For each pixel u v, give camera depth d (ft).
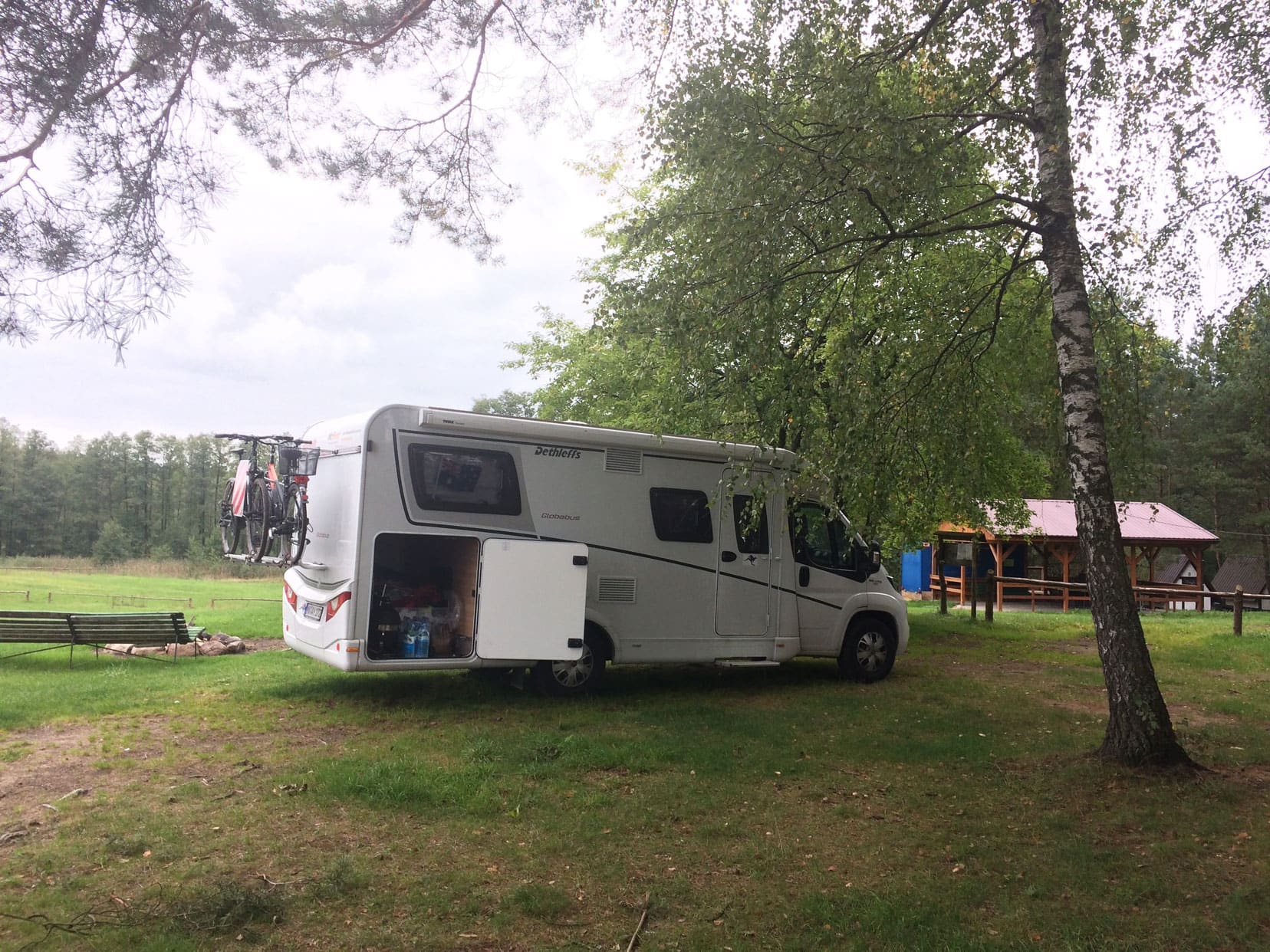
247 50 17.40
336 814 15.96
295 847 14.29
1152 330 26.11
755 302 21.26
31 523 203.41
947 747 21.62
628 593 28.04
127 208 15.26
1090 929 11.80
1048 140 20.79
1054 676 33.60
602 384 50.39
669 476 28.94
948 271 28.40
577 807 16.67
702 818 16.30
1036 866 14.06
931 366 24.82
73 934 11.03
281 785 17.58
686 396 29.63
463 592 26.14
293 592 28.14
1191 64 21.18
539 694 27.37
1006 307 28.78
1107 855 14.52
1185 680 32.32
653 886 13.12
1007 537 58.75
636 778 18.80
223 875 13.07
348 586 24.44
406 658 24.89
